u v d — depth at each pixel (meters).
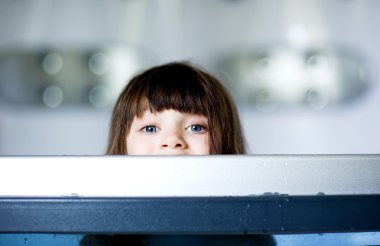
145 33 2.00
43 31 1.99
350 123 2.01
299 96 2.00
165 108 0.78
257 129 2.00
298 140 2.00
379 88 2.01
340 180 0.35
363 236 0.37
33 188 0.35
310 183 0.35
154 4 2.00
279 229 0.35
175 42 2.00
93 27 2.00
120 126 0.85
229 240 0.36
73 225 0.34
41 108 2.00
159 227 0.34
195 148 0.77
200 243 0.36
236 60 1.99
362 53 2.01
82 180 0.35
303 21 2.00
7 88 1.99
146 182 0.35
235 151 0.91
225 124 0.87
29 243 0.36
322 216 0.35
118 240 0.36
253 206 0.35
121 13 2.00
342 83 2.00
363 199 0.35
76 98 2.00
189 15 2.00
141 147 0.77
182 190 0.35
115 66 2.00
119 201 0.34
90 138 1.99
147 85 0.82
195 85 0.83
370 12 2.01
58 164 0.35
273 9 2.00
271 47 2.00
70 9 2.00
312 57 2.00
